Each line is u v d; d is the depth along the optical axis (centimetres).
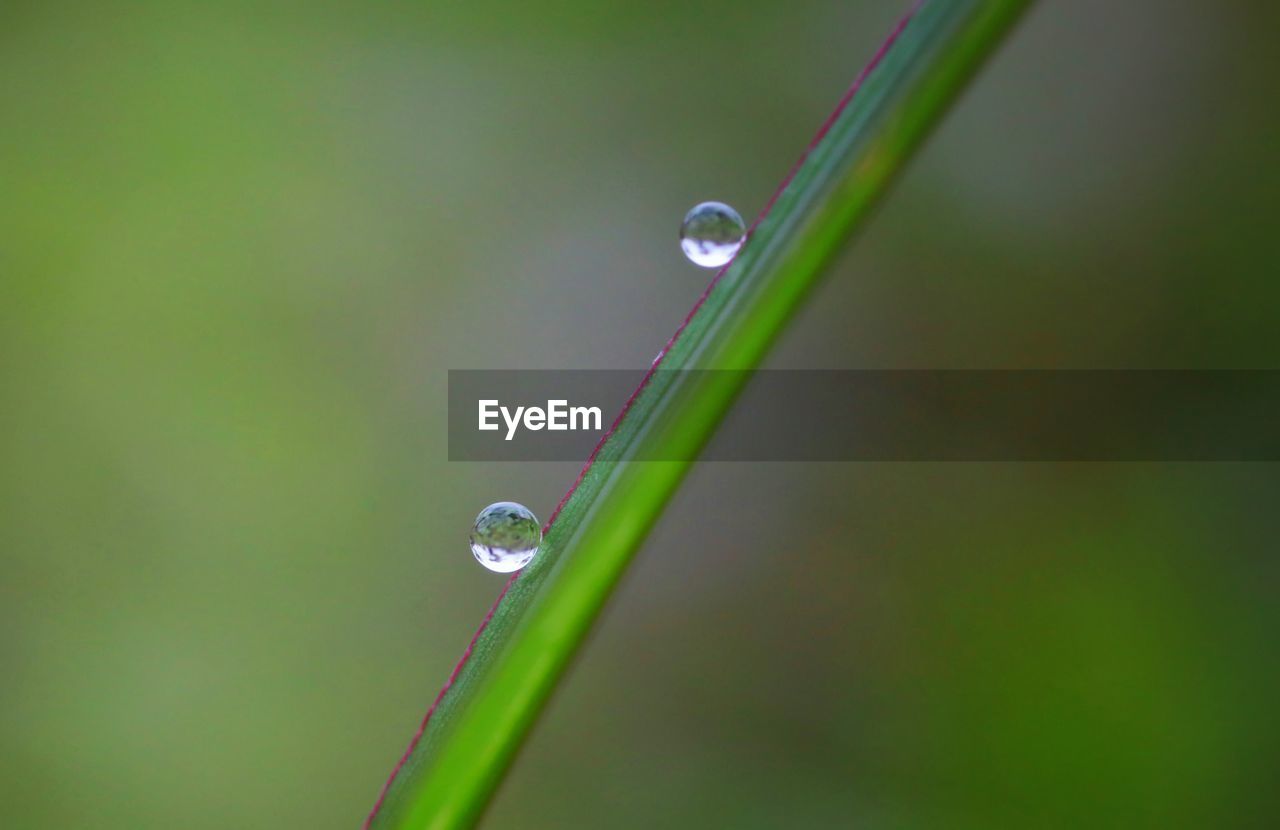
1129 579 12
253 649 12
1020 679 12
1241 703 11
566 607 9
